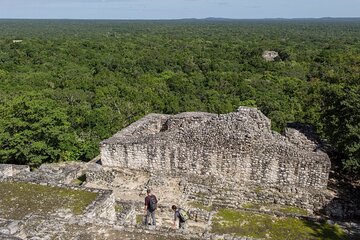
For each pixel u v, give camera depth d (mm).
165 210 12812
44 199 10422
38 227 8719
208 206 13398
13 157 20484
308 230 10727
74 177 16406
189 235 8539
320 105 19797
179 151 15031
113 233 8617
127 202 12359
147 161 15523
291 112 31281
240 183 14508
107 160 16031
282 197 13508
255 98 40406
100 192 10836
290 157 13852
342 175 15359
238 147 14328
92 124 26516
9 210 9812
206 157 14797
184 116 18188
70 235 8500
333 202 13094
